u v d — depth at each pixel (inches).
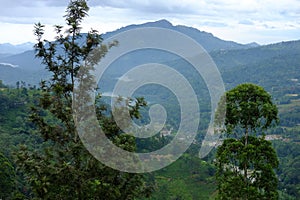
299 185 2402.8
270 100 490.0
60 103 375.2
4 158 1222.9
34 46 369.4
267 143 478.9
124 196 369.1
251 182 475.2
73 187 350.9
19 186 1214.3
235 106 488.7
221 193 483.2
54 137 369.1
